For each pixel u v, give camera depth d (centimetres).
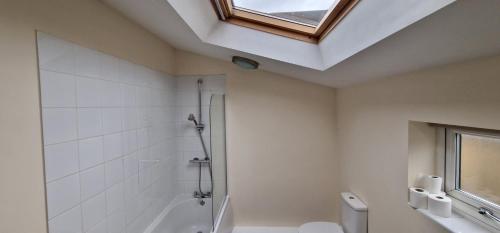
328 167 231
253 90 230
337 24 118
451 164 118
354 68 137
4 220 81
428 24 70
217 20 157
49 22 97
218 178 210
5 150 81
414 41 83
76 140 112
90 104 121
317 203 233
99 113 128
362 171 177
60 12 102
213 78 233
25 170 88
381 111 148
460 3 56
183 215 237
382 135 148
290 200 235
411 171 124
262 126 232
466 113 88
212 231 175
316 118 230
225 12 146
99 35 127
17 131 85
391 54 101
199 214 239
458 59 88
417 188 123
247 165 235
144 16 140
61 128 104
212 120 198
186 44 195
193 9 126
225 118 233
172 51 227
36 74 92
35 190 92
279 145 232
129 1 120
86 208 119
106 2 129
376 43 92
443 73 98
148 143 184
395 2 75
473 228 99
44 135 95
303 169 233
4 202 81
